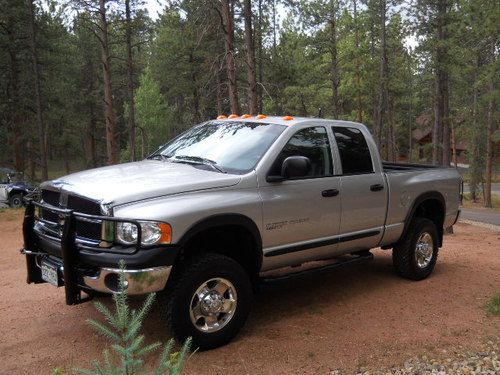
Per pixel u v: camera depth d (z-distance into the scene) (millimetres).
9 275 7090
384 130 55781
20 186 20078
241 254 4965
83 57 46969
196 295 4383
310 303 5734
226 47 15773
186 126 35250
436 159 38562
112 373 2541
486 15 21953
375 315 5383
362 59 35406
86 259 4156
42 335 4781
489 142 35656
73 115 38656
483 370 4219
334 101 34969
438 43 31766
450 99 42156
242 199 4637
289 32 36438
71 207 4422
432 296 6059
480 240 10773
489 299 5988
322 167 5492
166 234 4090
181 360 2678
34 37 29297
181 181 4488
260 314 5375
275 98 27125
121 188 4293
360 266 7410
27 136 32031
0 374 4016
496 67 23719
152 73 47938
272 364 4215
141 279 4000
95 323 2664
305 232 5219
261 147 5098
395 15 38062
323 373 4102
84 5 24141
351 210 5668
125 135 55438
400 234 6422
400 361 4352
